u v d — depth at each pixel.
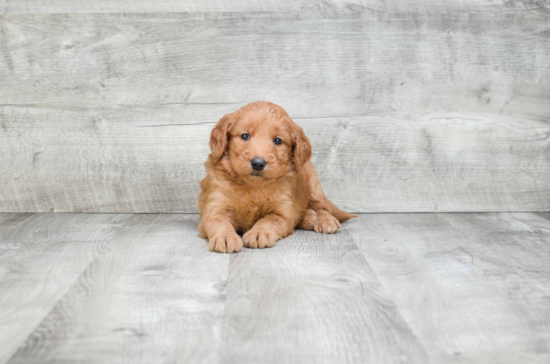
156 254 2.42
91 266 2.23
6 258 2.35
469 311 1.80
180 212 3.54
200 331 1.61
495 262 2.37
